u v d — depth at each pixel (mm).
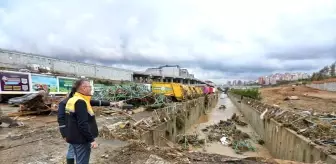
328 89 46500
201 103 36000
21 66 28859
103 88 22391
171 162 5652
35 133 8789
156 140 12383
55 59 34562
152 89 25891
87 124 3336
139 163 5504
